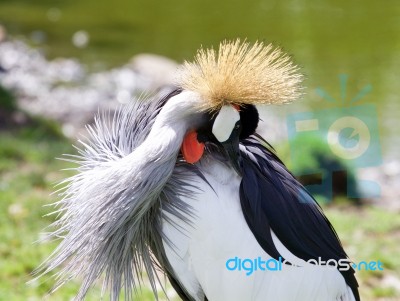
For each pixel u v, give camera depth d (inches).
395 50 834.8
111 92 711.1
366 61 793.6
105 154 233.5
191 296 238.7
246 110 221.8
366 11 1005.2
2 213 411.5
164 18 990.4
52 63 796.6
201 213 221.5
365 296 349.1
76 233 226.2
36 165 493.0
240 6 1047.6
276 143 523.2
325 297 227.8
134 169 217.0
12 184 454.9
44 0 1087.0
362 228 422.6
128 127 233.6
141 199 217.2
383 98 671.8
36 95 699.4
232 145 219.3
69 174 474.3
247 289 223.5
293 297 224.2
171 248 228.1
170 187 225.5
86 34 911.0
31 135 555.2
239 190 224.1
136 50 846.5
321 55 815.7
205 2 1074.1
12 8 1032.2
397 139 574.6
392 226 426.0
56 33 911.7
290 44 862.5
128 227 222.2
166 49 850.1
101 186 221.1
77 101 681.6
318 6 1037.2
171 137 215.9
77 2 1074.1
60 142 551.8
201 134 222.8
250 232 221.0
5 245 378.6
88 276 228.2
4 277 350.9
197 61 234.8
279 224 223.1
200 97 216.1
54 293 333.4
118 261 226.8
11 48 837.2
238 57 218.4
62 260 231.8
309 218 230.1
